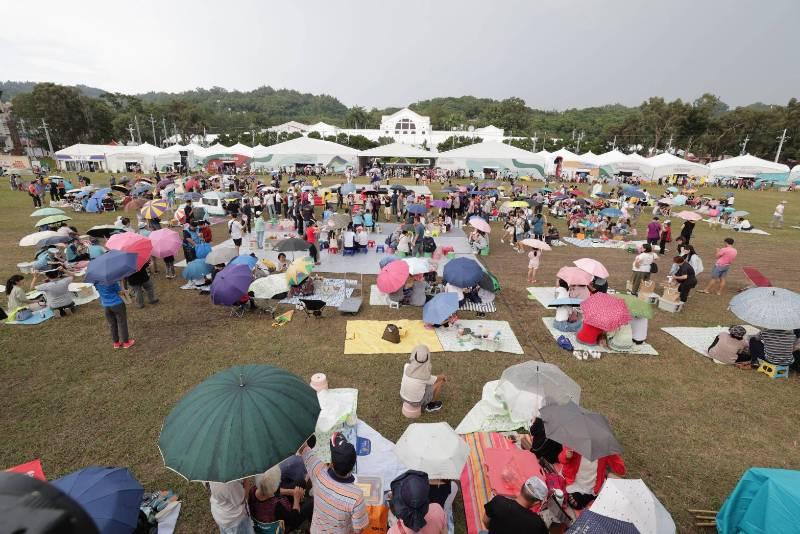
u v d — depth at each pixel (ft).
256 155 110.42
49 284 33.09
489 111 442.09
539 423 19.17
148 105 358.02
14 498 5.16
